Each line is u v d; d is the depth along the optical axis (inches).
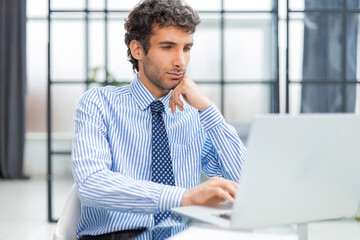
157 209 42.9
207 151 59.2
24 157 261.0
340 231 124.6
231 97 247.9
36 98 268.5
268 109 239.5
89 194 45.0
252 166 32.7
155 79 51.7
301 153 34.3
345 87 160.2
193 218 37.2
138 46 53.4
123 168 53.0
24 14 257.6
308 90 173.0
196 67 249.6
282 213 35.4
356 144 36.5
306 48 170.1
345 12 156.9
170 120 56.2
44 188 220.5
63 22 252.5
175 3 50.2
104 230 50.1
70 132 266.5
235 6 234.5
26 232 135.0
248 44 243.9
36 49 265.3
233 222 33.5
